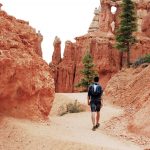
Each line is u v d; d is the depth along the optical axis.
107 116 25.30
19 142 14.19
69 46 91.44
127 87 38.66
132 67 48.47
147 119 17.77
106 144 14.69
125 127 18.72
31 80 17.39
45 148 13.63
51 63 93.19
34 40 19.55
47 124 17.53
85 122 22.34
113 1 94.44
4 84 15.98
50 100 19.08
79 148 13.47
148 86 29.45
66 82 89.06
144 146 15.18
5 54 16.08
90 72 66.81
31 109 17.48
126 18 63.28
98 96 19.34
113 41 86.69
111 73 83.44
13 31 18.12
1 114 16.05
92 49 86.75
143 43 81.44
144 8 91.31
